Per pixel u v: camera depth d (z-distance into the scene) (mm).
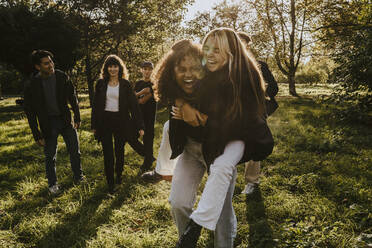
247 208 3162
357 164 4414
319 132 6812
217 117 1649
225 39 1672
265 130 1720
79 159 4184
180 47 1752
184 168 1988
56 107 3820
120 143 3918
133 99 3957
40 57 3604
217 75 1694
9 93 31641
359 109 7824
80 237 2699
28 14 17062
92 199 3539
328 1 14773
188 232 1587
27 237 2787
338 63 8289
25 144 6449
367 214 2822
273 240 2506
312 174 3844
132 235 2699
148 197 3531
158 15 19828
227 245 2131
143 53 20000
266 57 22000
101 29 18141
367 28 8219
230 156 1655
